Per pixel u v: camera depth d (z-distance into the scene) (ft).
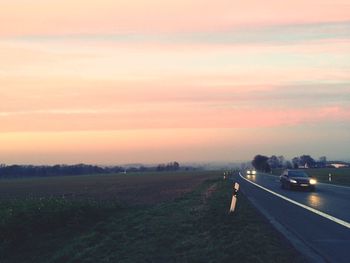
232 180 217.56
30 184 277.64
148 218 68.13
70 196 140.05
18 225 61.36
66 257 47.78
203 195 112.47
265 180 221.46
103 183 255.29
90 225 68.69
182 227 55.57
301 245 42.68
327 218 62.95
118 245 49.14
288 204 84.58
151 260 40.16
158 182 241.55
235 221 57.57
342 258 37.27
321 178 222.69
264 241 43.62
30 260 50.98
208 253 39.96
